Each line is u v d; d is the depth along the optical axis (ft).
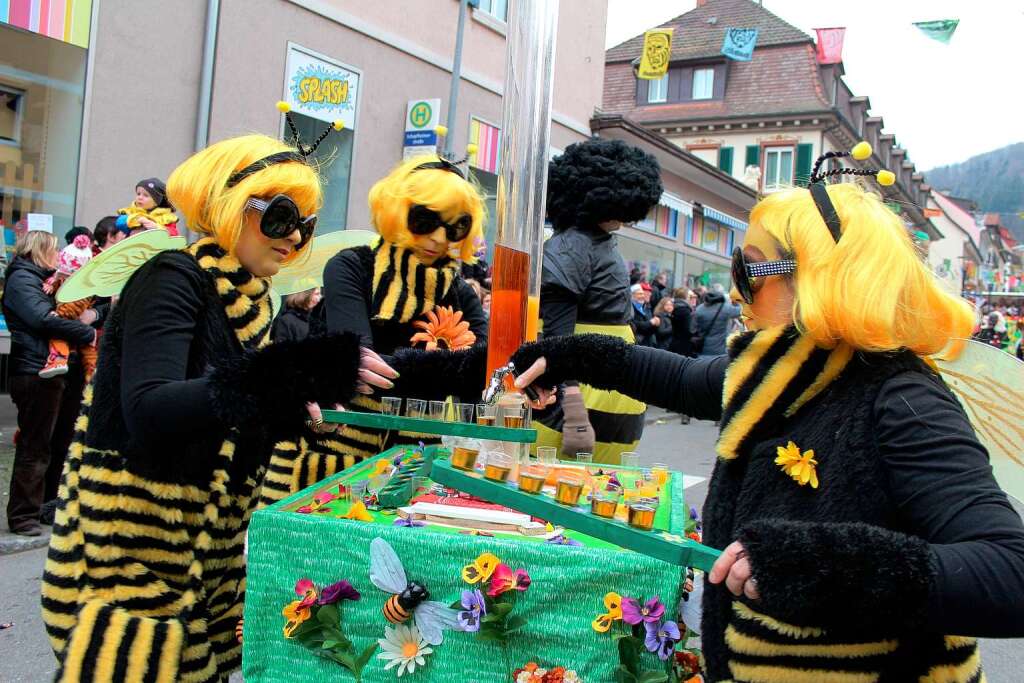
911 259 4.16
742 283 4.56
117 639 5.12
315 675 5.20
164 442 5.30
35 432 14.60
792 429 4.25
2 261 22.63
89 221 23.82
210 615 6.04
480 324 9.61
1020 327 92.22
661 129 90.17
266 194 5.84
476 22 36.91
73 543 5.52
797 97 86.43
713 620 4.47
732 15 92.17
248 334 5.82
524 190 6.23
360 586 5.13
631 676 4.73
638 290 35.24
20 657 10.47
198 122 26.08
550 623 4.91
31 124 23.12
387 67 32.60
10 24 21.71
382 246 8.77
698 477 22.68
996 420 5.09
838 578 3.43
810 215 4.28
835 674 4.01
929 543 3.56
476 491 4.44
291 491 8.21
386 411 5.64
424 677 5.02
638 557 4.80
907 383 3.99
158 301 5.36
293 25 28.63
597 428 9.75
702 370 5.57
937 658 4.02
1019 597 3.39
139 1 24.29
